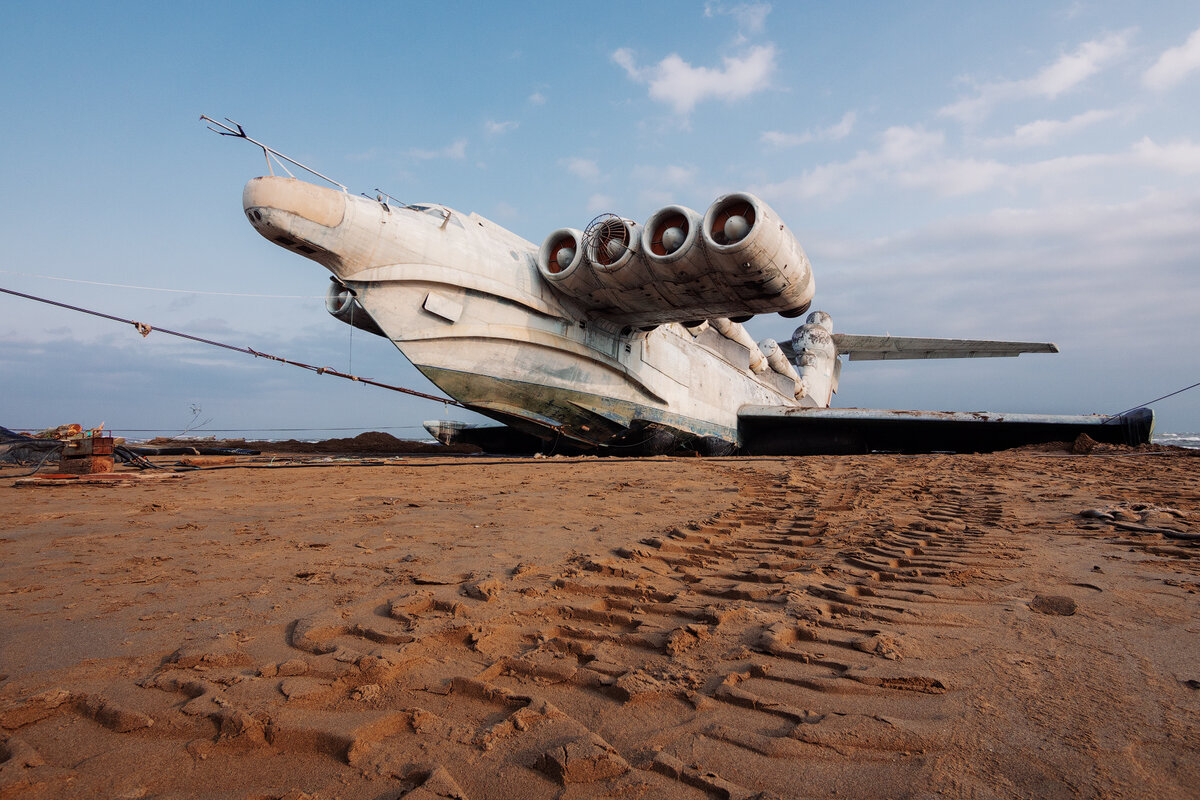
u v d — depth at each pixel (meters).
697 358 27.47
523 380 20.08
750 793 1.69
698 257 16.91
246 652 2.76
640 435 24.06
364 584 3.90
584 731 2.04
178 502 7.85
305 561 4.55
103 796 1.73
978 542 5.04
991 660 2.60
